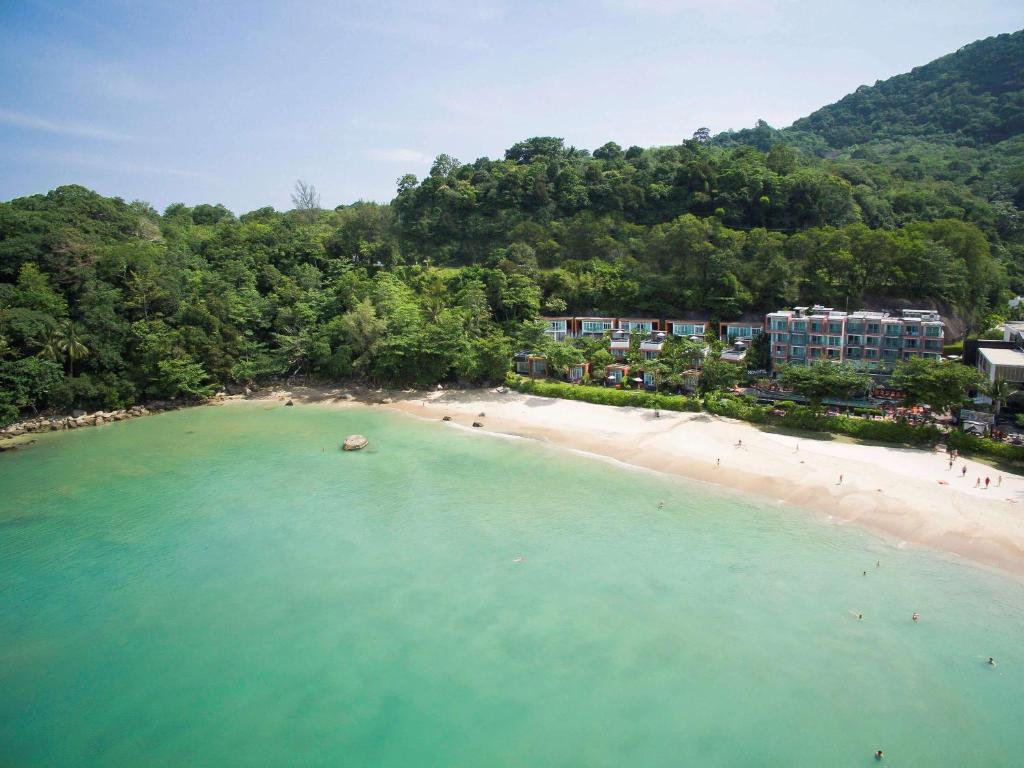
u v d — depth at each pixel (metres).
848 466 64.56
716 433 75.69
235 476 69.00
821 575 47.88
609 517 57.84
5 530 57.06
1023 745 33.06
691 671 38.59
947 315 103.94
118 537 55.72
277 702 36.94
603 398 89.31
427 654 40.62
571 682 37.97
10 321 84.81
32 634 43.03
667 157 150.25
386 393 101.12
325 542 54.53
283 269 127.62
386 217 153.00
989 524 52.41
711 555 50.97
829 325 89.06
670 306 111.25
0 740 34.47
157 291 99.94
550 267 129.00
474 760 32.69
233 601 46.44
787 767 31.94
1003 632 41.22
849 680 37.59
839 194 126.75
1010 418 72.88
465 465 71.06
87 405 90.62
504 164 159.50
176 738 34.44
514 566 50.25
